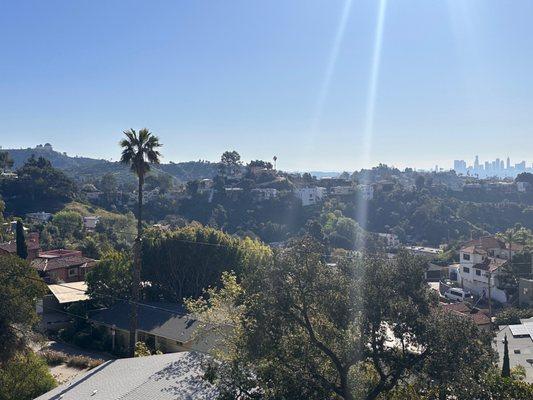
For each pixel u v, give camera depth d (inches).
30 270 1184.8
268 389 595.2
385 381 560.7
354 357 548.7
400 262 565.0
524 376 883.4
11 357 948.6
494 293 2293.3
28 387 859.4
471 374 522.9
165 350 1362.0
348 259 585.6
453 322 518.6
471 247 2632.9
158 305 1625.2
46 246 2935.5
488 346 537.3
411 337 522.9
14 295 1031.6
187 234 1752.0
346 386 560.1
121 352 1428.4
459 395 518.3
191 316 1398.9
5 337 993.5
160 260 1715.1
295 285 569.3
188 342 1280.8
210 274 1710.1
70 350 1459.2
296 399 556.4
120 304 1625.2
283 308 566.9
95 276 1695.4
